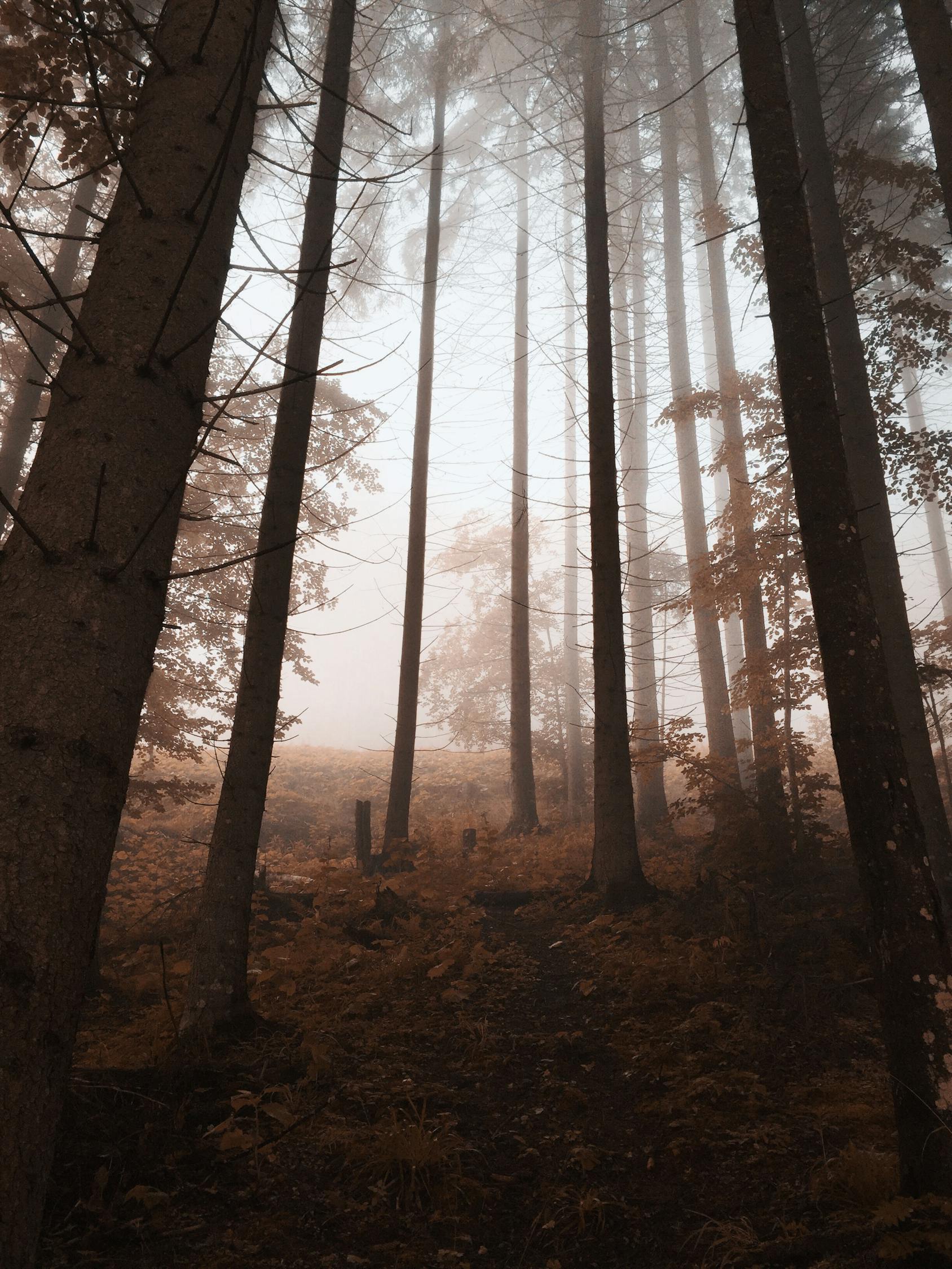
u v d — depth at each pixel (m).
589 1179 3.88
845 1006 5.75
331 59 7.86
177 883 11.72
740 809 11.02
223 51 2.64
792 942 6.97
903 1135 3.27
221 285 2.50
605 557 10.81
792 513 11.99
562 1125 4.43
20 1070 1.52
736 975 6.42
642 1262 3.27
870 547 8.77
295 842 17.09
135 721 1.97
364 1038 5.54
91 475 1.98
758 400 12.73
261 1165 3.80
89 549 1.91
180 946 8.27
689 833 16.30
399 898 9.50
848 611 3.98
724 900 8.21
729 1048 5.15
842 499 4.19
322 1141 4.01
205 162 2.46
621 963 6.98
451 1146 3.98
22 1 5.34
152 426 2.12
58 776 1.73
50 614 1.84
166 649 14.30
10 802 1.67
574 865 12.63
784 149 4.87
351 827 18.62
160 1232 3.26
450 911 9.61
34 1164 1.52
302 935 7.66
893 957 3.46
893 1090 3.37
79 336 2.12
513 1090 4.89
